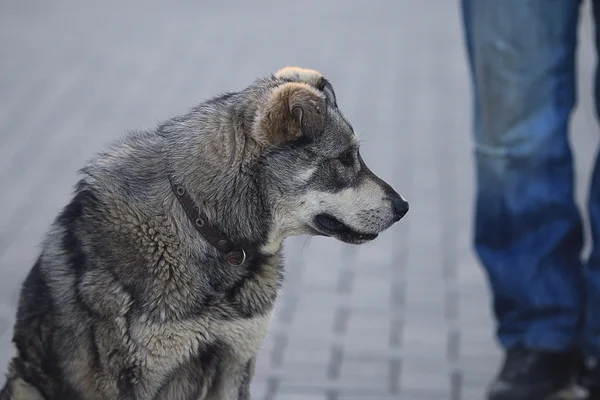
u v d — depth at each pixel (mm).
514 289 6578
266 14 17906
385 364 7375
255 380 7160
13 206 10062
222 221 5262
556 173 6496
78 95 13352
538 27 6172
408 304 8281
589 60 14023
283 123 5199
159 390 5328
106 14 17797
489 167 6535
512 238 6621
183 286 5172
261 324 5465
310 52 15320
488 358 7430
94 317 5133
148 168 5336
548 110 6344
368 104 13117
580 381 6793
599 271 6449
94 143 11633
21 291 5484
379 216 5531
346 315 8117
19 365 5473
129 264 5117
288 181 5320
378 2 18906
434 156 11430
